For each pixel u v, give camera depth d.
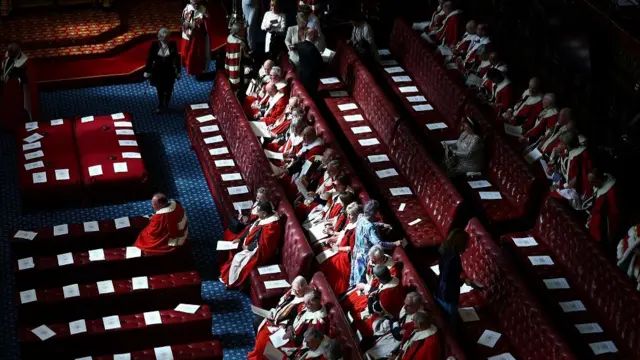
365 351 16.00
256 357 16.56
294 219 17.95
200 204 20.67
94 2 26.75
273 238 17.97
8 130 22.58
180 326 16.62
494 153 19.70
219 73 22.70
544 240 18.25
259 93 22.39
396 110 20.98
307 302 15.95
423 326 15.11
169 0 27.47
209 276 18.77
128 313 17.31
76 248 18.48
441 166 19.92
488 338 16.22
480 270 17.12
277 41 24.19
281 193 18.77
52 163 20.47
